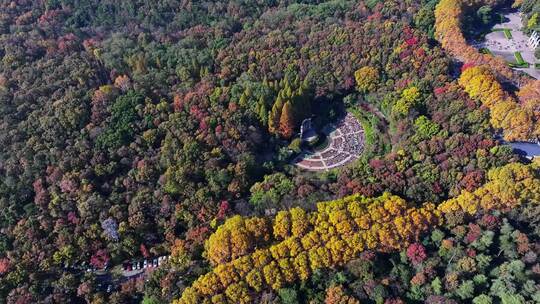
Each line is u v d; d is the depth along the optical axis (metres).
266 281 116.44
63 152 150.25
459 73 183.62
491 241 122.56
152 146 156.00
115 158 152.00
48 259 126.50
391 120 171.00
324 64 186.50
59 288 121.50
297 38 199.38
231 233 123.94
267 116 167.75
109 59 191.62
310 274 119.56
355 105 187.12
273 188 142.88
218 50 196.88
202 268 125.06
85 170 145.88
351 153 170.38
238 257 122.56
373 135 174.00
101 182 147.75
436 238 126.38
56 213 135.88
